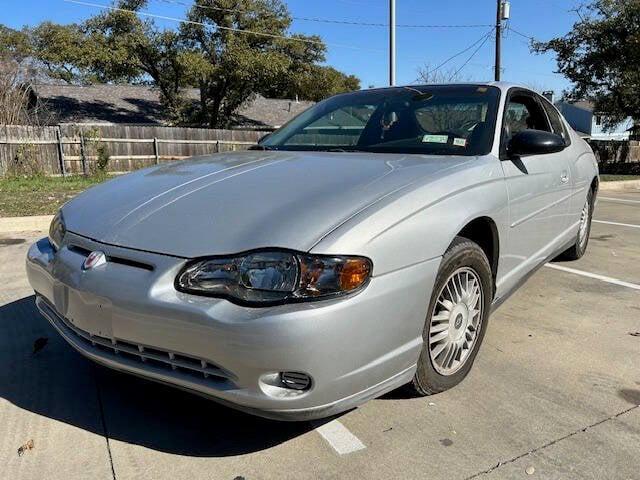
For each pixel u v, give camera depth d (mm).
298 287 2051
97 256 2393
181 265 2189
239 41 32906
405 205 2367
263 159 3125
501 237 3080
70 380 3035
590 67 25969
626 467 2281
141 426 2594
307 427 2578
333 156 3059
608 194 13398
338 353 2088
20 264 5562
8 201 9820
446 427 2566
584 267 5402
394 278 2246
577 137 5074
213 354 2078
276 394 2082
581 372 3131
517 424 2592
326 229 2162
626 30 24500
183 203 2527
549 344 3523
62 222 2844
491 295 3049
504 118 3393
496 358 3307
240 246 2150
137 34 32094
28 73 20844
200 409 2744
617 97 26797
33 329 3746
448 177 2686
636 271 5273
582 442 2453
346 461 2326
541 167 3645
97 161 18375
